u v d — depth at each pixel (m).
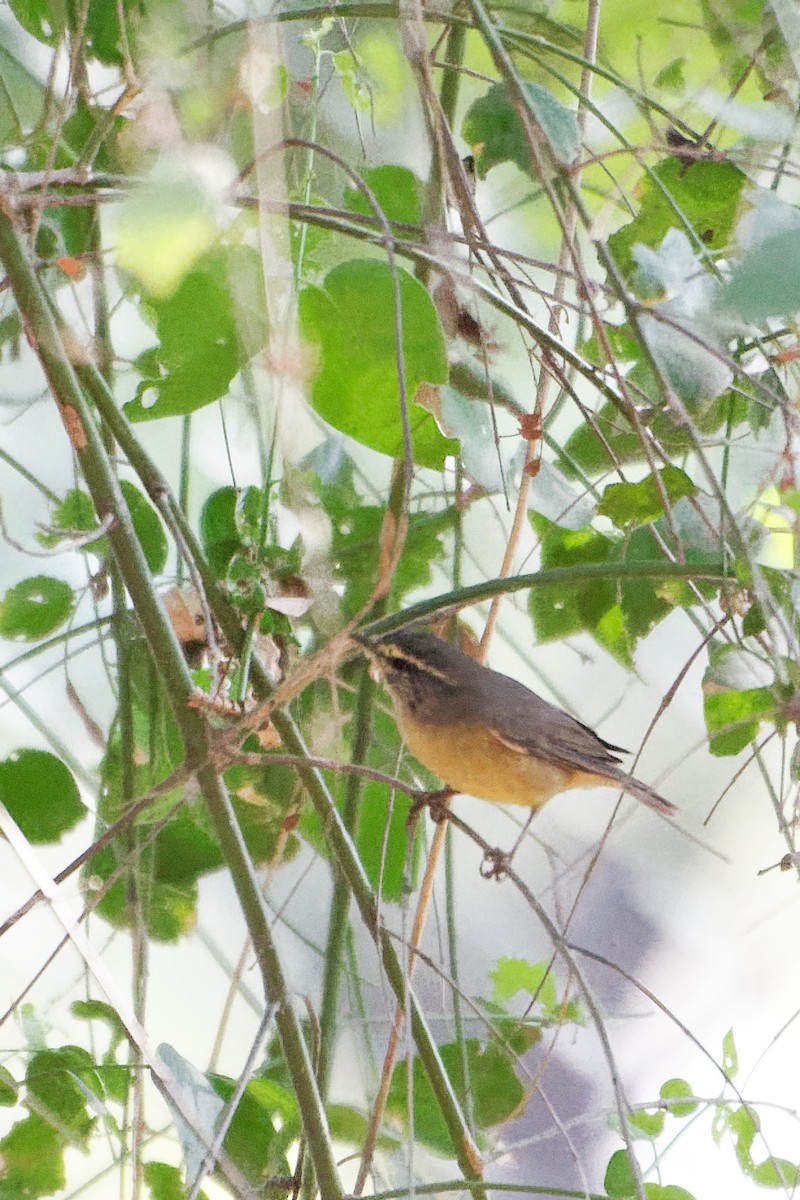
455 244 6.78
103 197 5.91
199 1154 5.73
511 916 9.09
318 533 6.10
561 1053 8.62
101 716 8.09
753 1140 7.04
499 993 8.38
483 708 7.41
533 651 9.38
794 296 5.68
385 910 7.87
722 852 10.00
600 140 7.99
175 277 5.49
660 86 8.11
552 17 8.32
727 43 7.63
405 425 4.94
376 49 7.32
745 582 5.91
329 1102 7.67
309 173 6.63
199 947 8.52
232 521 7.16
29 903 5.62
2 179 5.82
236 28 5.74
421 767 8.36
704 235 7.25
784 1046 9.65
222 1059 8.30
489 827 9.30
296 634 7.36
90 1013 7.29
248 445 7.88
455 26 7.35
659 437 7.23
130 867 7.13
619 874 9.80
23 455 7.94
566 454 7.48
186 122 5.68
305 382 6.08
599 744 7.95
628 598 7.59
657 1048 9.31
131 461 6.36
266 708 5.56
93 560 7.95
